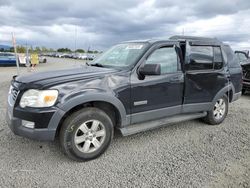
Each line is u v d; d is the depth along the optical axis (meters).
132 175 3.02
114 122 3.75
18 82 3.34
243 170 3.17
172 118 4.32
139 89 3.70
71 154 3.25
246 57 10.92
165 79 3.98
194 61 4.41
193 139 4.24
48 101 3.02
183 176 3.00
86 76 3.34
